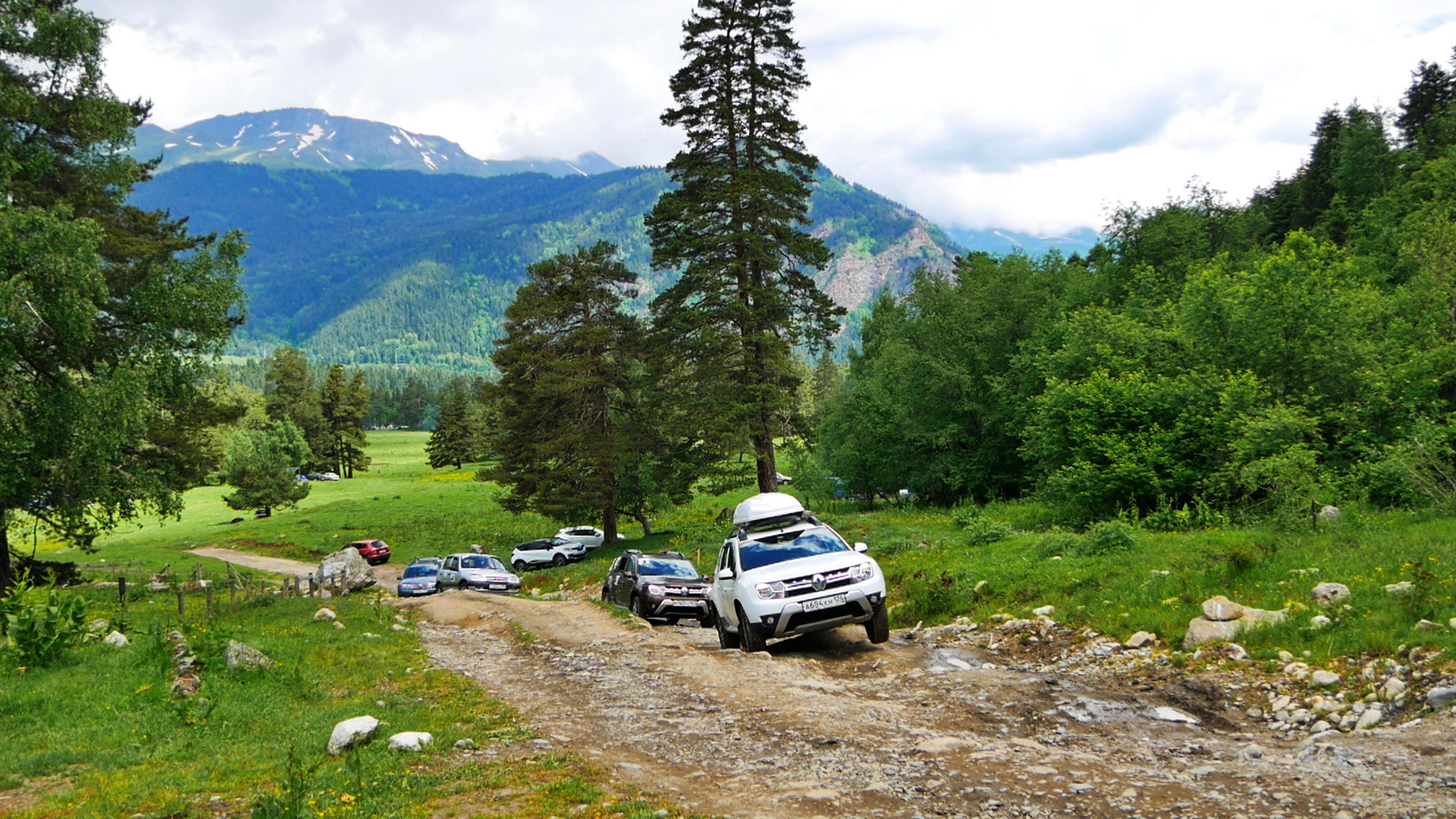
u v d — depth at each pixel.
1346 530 13.60
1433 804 4.77
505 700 9.77
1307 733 6.73
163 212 33.97
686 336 31.19
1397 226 40.41
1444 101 69.06
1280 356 23.86
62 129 24.50
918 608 14.59
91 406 20.94
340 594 28.03
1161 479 23.06
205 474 32.03
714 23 31.02
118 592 26.69
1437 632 7.62
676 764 6.61
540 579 34.53
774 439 32.81
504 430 46.09
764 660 10.85
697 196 31.11
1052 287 43.66
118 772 6.57
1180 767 5.92
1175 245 44.50
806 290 31.89
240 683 9.99
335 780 6.15
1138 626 10.43
